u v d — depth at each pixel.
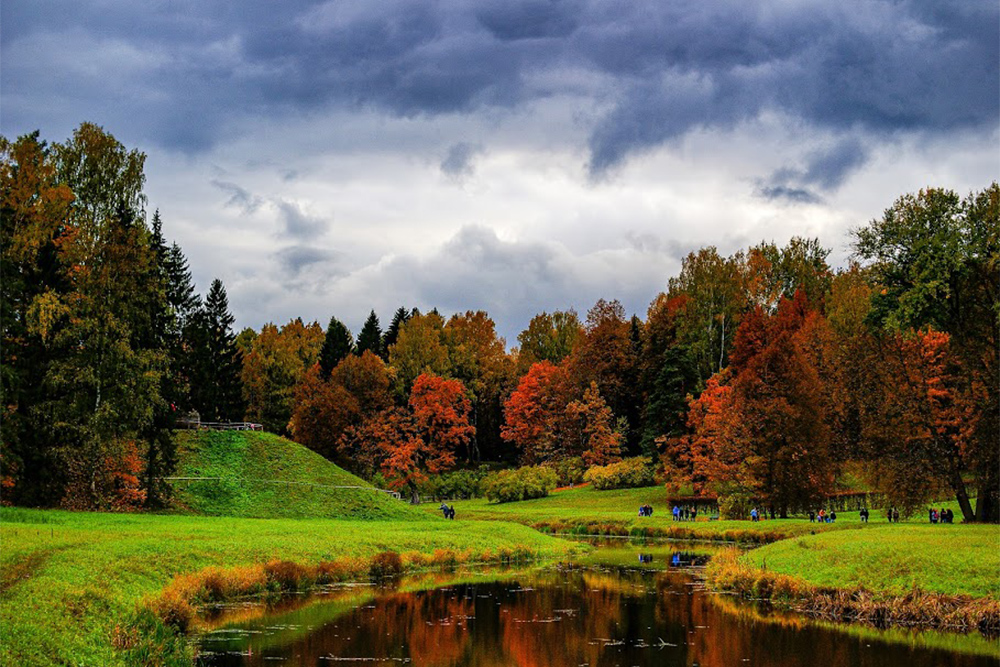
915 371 53.09
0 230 49.19
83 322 52.09
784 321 95.69
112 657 20.17
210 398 86.75
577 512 86.62
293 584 36.31
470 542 52.78
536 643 26.61
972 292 50.75
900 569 32.78
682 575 44.06
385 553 43.84
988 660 24.25
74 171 57.88
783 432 67.94
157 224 76.25
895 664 23.88
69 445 52.56
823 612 31.77
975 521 50.97
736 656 24.92
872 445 54.59
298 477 71.44
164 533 40.16
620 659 24.56
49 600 22.69
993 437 48.59
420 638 27.09
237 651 24.77
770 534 60.94
